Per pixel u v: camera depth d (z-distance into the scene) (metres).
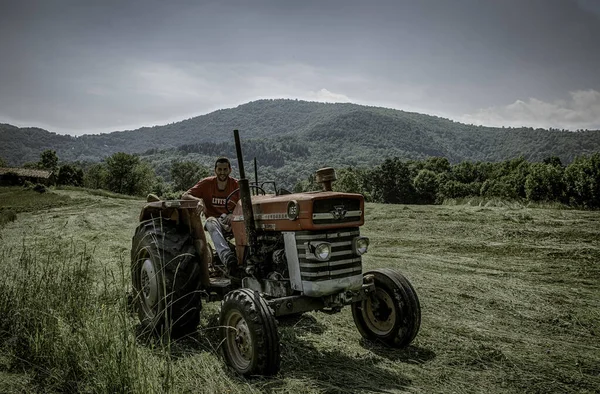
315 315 5.09
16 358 3.52
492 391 3.26
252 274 4.02
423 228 11.65
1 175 71.75
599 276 6.77
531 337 4.41
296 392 3.15
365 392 3.19
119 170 70.75
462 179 100.94
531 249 8.78
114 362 3.04
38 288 4.17
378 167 90.31
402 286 4.02
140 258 4.64
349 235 3.82
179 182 111.31
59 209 22.91
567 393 3.25
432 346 4.14
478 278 6.75
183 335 4.30
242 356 3.53
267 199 4.05
